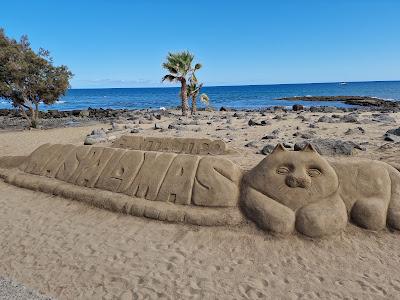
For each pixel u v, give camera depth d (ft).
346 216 14.73
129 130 47.03
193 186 16.97
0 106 156.87
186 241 15.08
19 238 16.43
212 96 201.26
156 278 12.91
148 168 18.70
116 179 19.16
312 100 145.69
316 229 14.21
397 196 14.88
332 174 15.25
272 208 14.92
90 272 13.48
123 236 15.84
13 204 20.24
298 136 34.73
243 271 13.07
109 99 210.79
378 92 197.57
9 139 46.60
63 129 56.90
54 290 12.55
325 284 12.16
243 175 17.13
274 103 131.64
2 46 55.88
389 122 42.52
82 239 15.90
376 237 14.32
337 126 40.40
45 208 19.35
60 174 21.83
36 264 14.26
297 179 14.99
